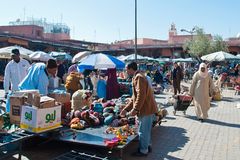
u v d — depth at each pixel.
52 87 7.51
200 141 8.05
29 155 6.48
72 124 7.26
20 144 5.66
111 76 12.36
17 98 6.10
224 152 7.17
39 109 5.76
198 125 10.03
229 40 47.25
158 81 21.92
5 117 6.18
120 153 6.10
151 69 28.88
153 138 8.22
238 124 10.31
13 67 8.04
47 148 6.94
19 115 6.10
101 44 50.28
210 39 44.81
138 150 6.73
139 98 6.26
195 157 6.75
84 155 6.12
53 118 6.10
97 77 14.34
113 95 12.36
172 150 7.21
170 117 11.29
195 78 10.89
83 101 8.44
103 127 7.47
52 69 7.17
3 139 5.43
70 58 25.70
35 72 6.94
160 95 18.97
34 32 46.25
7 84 8.02
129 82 15.28
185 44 45.25
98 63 12.14
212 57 24.61
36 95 5.92
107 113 7.94
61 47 35.75
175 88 17.42
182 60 37.00
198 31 44.91
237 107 14.35
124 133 6.88
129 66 6.53
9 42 27.98
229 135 8.77
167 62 36.66
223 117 11.61
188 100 11.41
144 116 6.50
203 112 10.66
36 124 5.72
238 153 7.12
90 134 6.80
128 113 7.11
